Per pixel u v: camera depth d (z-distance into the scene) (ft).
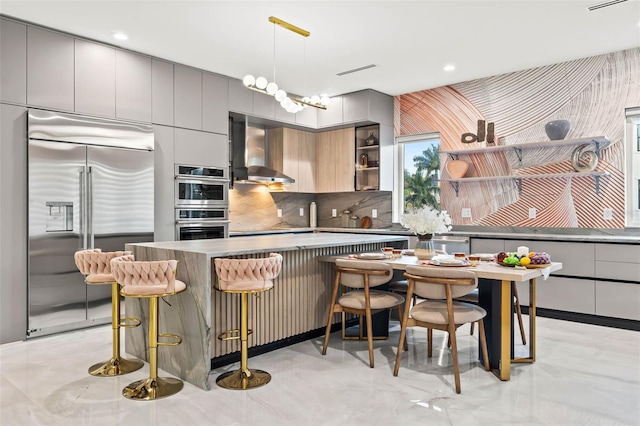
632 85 14.61
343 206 22.94
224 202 17.43
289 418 7.65
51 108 12.80
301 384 9.17
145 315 10.69
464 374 9.73
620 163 14.87
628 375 9.62
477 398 8.45
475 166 18.19
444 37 13.55
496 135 17.58
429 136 19.90
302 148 22.03
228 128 17.71
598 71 15.28
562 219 16.05
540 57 15.44
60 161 12.77
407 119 20.34
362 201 22.16
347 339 12.47
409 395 8.60
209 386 8.96
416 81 18.35
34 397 8.56
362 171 21.02
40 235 12.44
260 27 12.80
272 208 22.24
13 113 12.11
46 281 12.60
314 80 18.16
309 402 8.29
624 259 13.21
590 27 12.83
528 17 12.14
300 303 12.09
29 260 12.27
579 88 15.67
